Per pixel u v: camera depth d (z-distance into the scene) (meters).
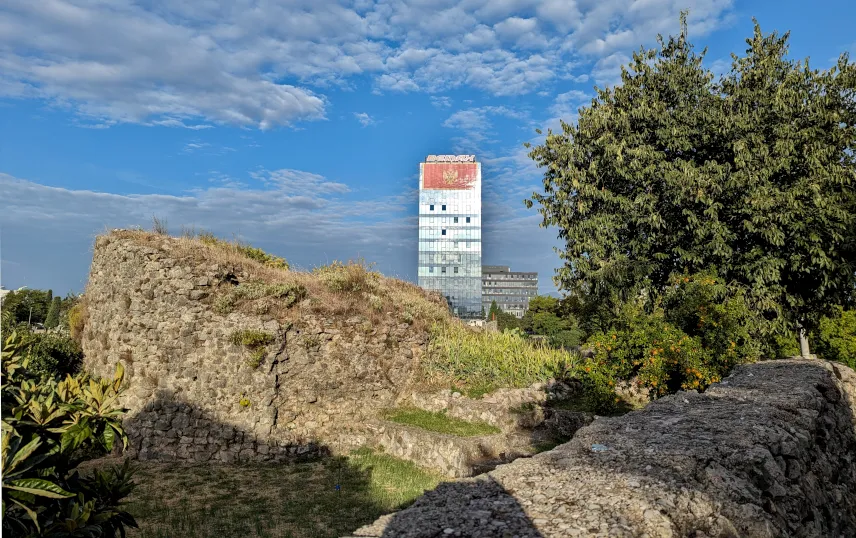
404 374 16.72
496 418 14.20
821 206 12.36
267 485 11.73
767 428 6.03
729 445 5.42
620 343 11.04
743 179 13.02
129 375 14.80
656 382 10.20
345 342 15.84
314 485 11.70
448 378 16.95
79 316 18.17
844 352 21.70
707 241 13.87
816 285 13.93
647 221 14.25
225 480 12.08
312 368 15.11
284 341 14.85
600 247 14.94
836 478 7.23
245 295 15.14
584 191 15.18
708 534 4.08
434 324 19.02
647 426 6.30
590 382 11.28
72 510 3.80
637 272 14.24
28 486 3.33
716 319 11.24
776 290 13.32
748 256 13.20
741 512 4.39
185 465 13.27
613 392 11.07
